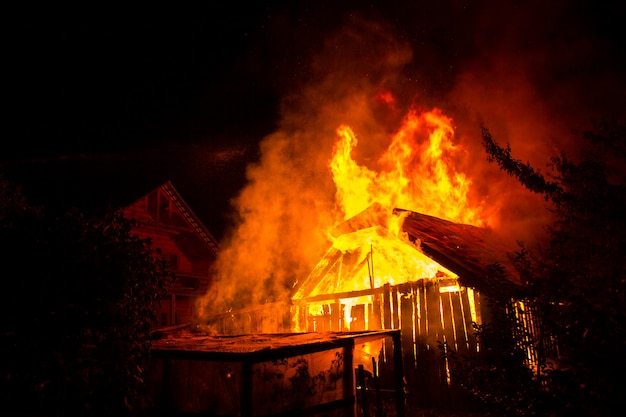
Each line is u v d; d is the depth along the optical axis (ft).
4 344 14.97
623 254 15.01
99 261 16.47
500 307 18.86
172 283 18.90
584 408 14.61
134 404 17.34
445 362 31.60
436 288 33.55
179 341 26.89
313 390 24.34
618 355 14.19
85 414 15.66
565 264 16.03
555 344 16.83
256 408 21.68
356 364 32.63
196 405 23.97
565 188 17.17
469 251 37.93
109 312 16.29
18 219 16.38
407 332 34.14
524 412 17.08
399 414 26.53
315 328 38.96
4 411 14.76
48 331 15.37
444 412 30.14
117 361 16.37
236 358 20.47
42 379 15.12
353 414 26.00
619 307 14.28
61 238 16.20
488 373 18.58
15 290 15.30
